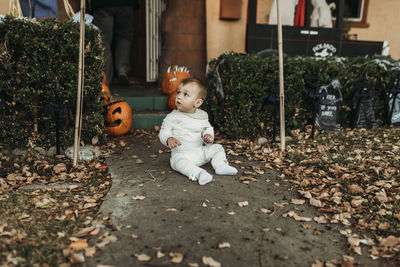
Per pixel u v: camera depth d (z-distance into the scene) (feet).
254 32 21.58
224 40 23.00
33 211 8.75
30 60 12.50
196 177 10.37
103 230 7.78
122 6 20.24
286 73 16.11
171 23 21.38
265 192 10.23
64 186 10.44
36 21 12.46
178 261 6.70
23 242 7.23
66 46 12.64
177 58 21.89
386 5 25.66
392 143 15.47
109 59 20.63
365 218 8.73
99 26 20.16
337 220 8.77
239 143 15.57
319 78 16.19
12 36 12.03
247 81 15.60
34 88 12.73
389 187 10.48
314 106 16.39
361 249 7.58
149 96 19.06
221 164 11.10
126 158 12.96
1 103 12.52
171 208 8.84
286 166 12.62
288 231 8.14
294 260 7.02
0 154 12.68
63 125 13.58
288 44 22.12
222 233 7.83
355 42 23.09
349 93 17.99
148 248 7.14
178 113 11.23
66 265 6.51
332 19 24.20
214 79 17.76
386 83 18.10
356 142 15.71
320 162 12.82
